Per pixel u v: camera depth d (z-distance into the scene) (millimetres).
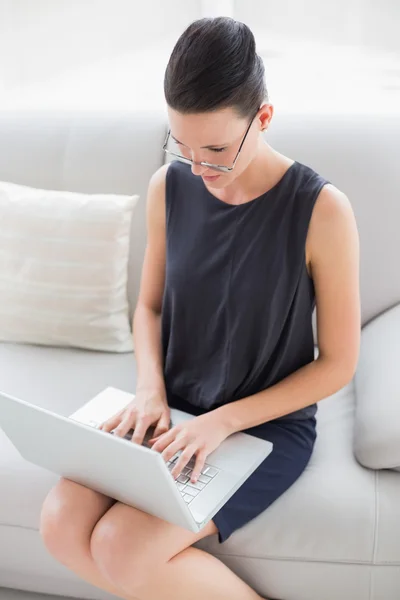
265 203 1426
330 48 2184
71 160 1944
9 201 1896
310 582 1431
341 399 1697
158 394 1507
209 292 1482
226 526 1383
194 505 1271
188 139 1278
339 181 1804
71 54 2348
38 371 1782
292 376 1485
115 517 1322
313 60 2201
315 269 1428
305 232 1396
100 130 1944
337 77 2205
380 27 2135
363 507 1401
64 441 1228
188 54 1230
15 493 1487
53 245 1852
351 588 1428
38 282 1860
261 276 1434
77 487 1388
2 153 1990
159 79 2324
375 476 1453
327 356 1474
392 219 1793
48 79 2393
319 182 1398
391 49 2152
